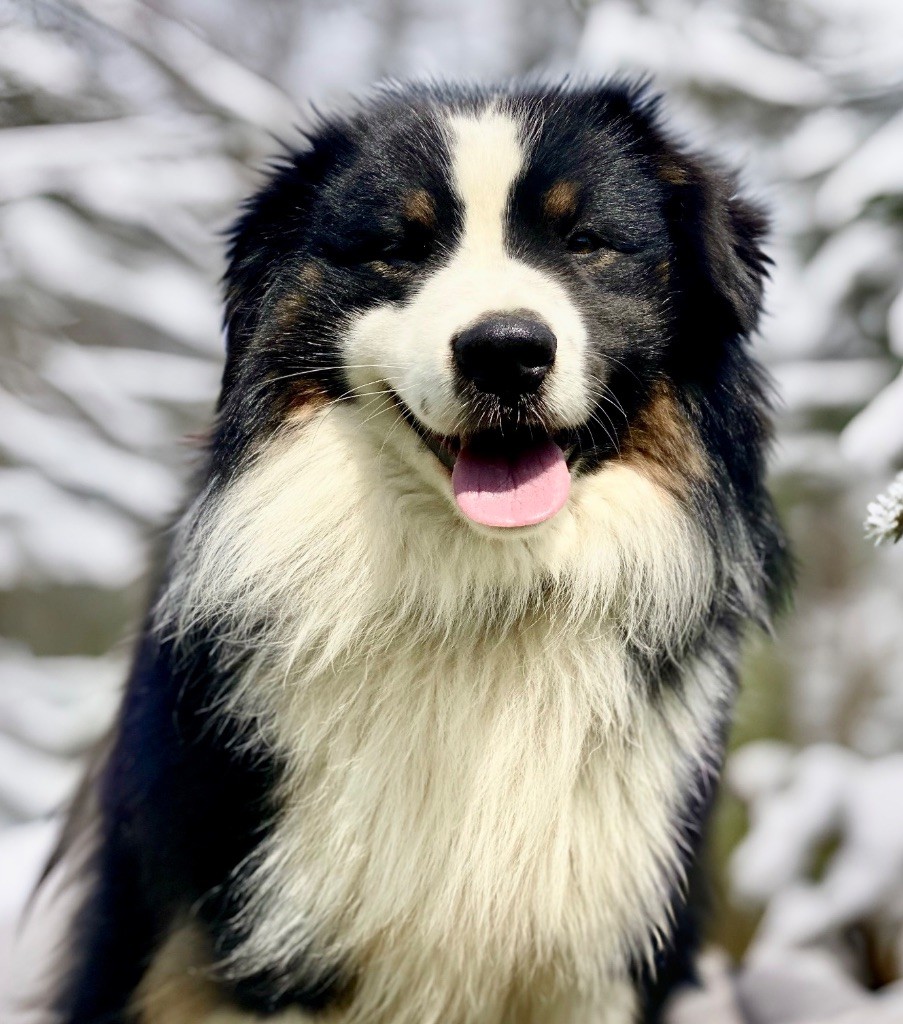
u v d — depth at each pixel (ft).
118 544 22.36
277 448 9.37
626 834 9.17
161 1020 9.43
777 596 10.53
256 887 9.02
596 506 9.32
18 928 12.42
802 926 16.69
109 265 22.81
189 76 22.29
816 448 20.72
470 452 8.91
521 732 9.12
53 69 22.11
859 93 21.15
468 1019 9.50
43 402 23.03
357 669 9.17
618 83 10.40
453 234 9.23
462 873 8.96
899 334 17.92
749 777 18.89
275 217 9.83
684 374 9.59
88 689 21.63
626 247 9.39
